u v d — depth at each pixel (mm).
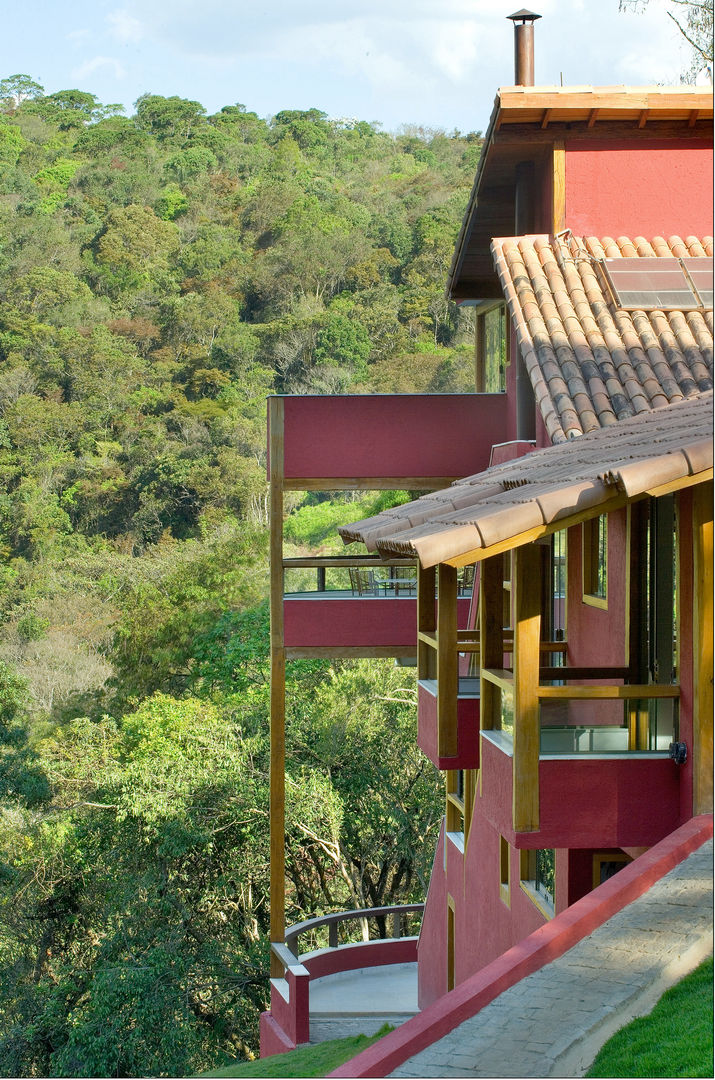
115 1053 26906
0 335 90625
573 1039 7961
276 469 22094
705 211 19656
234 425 83875
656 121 19484
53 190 111500
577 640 15484
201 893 31797
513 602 10922
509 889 15703
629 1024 8141
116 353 89688
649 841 10805
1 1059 29188
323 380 91000
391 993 21984
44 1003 30578
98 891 32594
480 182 21297
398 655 22047
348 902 34344
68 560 74000
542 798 10742
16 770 34219
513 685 10867
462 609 22094
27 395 86188
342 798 32812
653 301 18016
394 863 34875
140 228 103000
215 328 94875
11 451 84375
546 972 8750
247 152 122500
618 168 19562
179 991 28438
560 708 10773
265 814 31391
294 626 21922
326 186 115500
